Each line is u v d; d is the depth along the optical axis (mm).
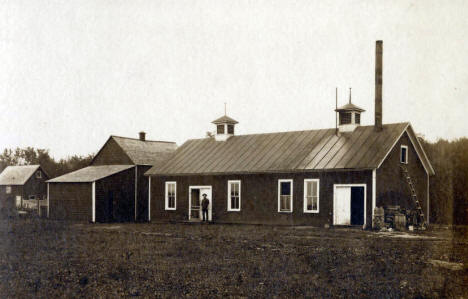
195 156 32281
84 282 10609
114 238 19609
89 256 14305
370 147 24875
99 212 32969
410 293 9492
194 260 13328
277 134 30484
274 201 27281
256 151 29672
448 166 27062
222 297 9219
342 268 11969
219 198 29656
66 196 34062
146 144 39344
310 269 11859
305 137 28812
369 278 10812
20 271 11891
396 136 24781
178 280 10664
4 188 49438
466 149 17734
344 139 26797
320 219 25406
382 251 14766
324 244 16703
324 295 9344
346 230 22828
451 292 9562
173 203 31984
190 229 24438
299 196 26328
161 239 19062
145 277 11039
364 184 23969
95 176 33906
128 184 35219
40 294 9633
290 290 9734
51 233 22109
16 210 37250
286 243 17094
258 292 9570
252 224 28047
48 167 51312
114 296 9414
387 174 24656
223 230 23484
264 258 13547
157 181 32781
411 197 26078
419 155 27328
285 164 26938
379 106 25938
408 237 19078
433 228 24109
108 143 37750
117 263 12953
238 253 14578
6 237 20047
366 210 23812
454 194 17953
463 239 17844
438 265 12320
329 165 25047
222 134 32562
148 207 35656
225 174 29359
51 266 12555
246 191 28516
